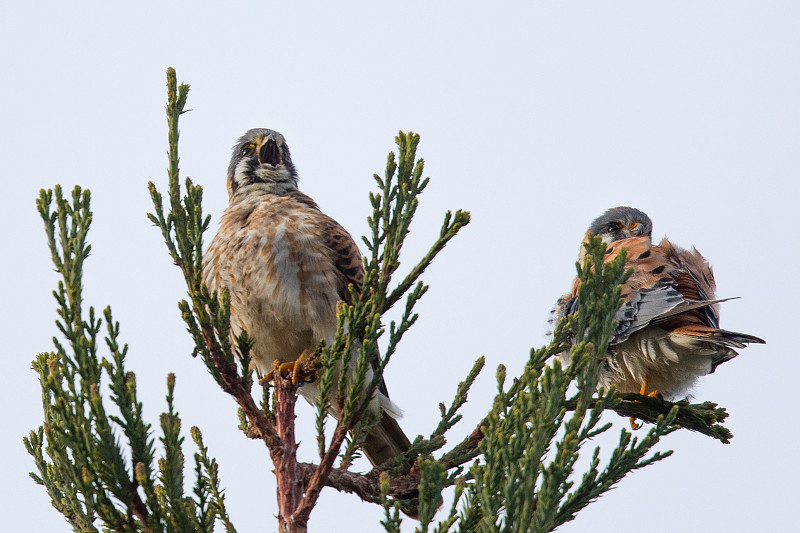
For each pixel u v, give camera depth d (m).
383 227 7.73
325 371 7.64
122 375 6.81
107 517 6.83
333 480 8.09
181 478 6.86
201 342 7.76
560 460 6.08
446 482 8.00
